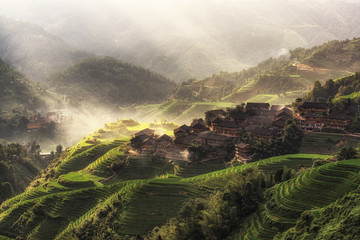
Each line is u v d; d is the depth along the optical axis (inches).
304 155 6058.1
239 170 5885.8
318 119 7130.9
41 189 7347.4
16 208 6633.9
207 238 3715.6
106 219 5378.9
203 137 7386.8
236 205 3922.2
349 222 2539.4
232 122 7755.9
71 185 7175.2
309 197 3462.1
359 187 2935.5
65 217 6102.4
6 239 6033.5
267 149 6510.8
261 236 3304.6
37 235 5900.6
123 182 6486.2
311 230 2797.7
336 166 3663.9
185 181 5969.5
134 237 4635.8
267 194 3988.7
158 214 5275.6
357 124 6850.4
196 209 4180.6
